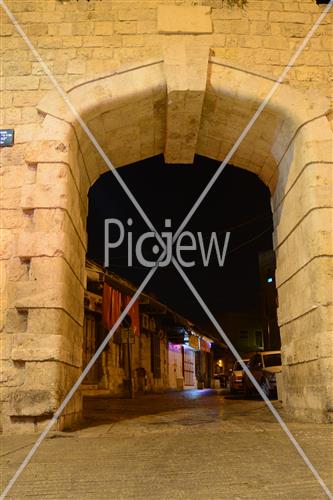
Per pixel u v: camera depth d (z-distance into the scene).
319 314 6.80
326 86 7.96
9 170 7.33
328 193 7.19
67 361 6.82
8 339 6.55
